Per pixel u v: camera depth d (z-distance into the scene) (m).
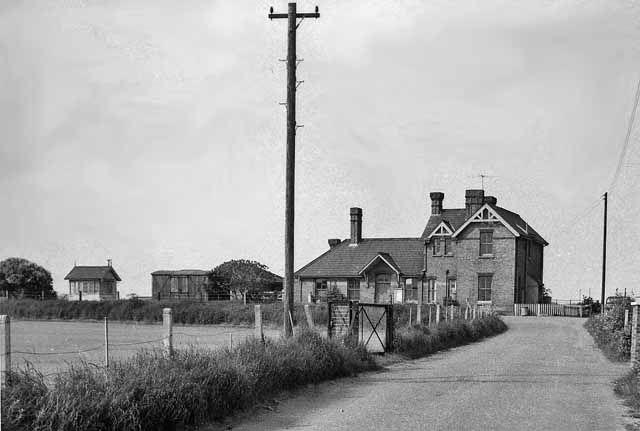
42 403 8.77
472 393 14.67
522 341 30.83
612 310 29.44
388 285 59.72
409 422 11.33
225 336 31.11
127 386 9.88
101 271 81.44
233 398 11.88
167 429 10.28
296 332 17.48
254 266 65.62
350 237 64.38
